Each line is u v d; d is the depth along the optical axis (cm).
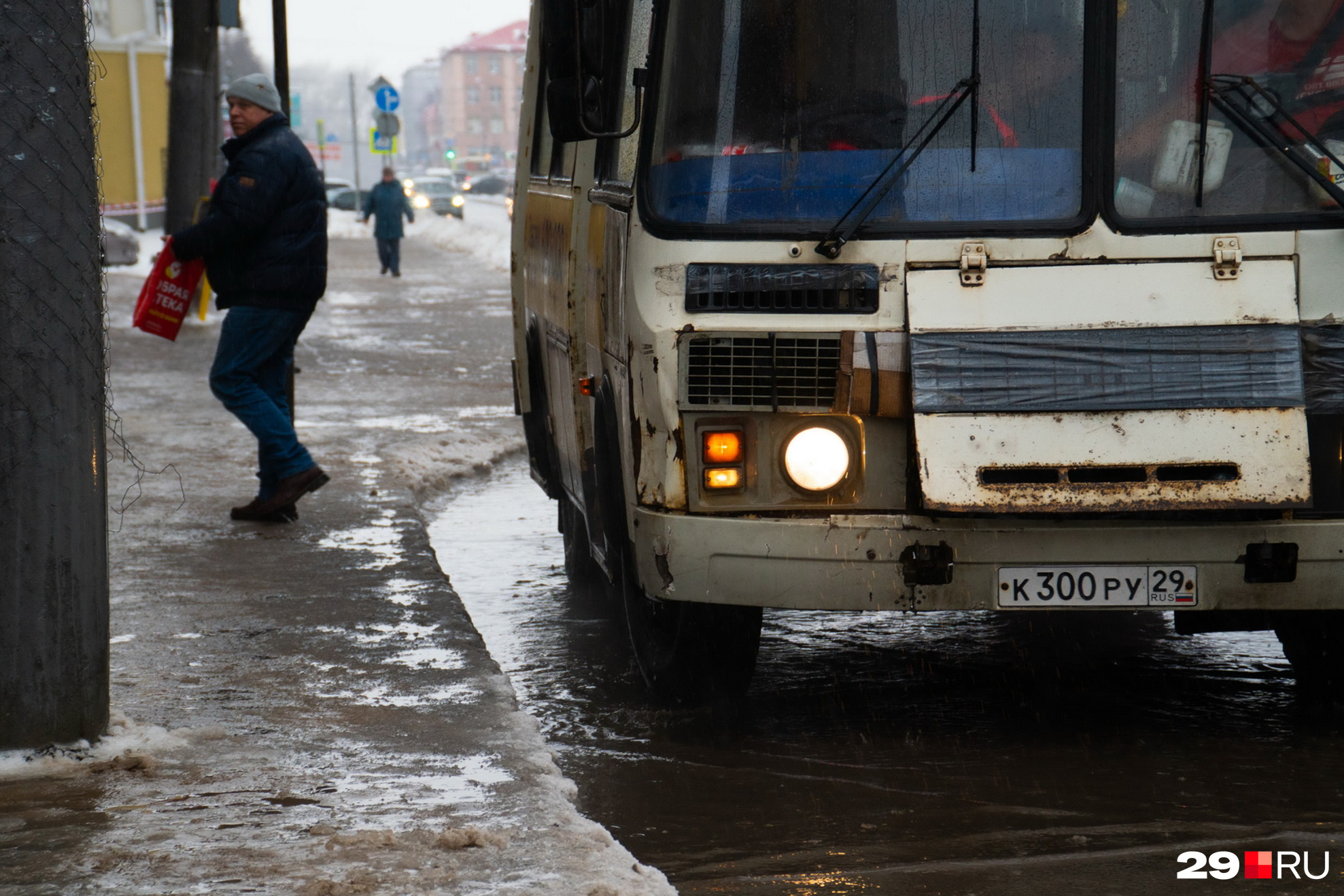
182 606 717
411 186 6944
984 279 533
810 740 581
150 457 1173
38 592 489
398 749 511
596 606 823
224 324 909
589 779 538
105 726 510
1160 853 459
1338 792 514
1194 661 692
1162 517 525
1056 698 636
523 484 1217
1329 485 528
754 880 441
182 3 2164
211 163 2212
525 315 918
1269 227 535
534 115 921
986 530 526
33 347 479
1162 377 521
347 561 820
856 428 534
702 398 536
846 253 534
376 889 390
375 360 1938
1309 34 539
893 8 545
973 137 541
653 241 545
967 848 464
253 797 462
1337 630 590
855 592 531
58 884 395
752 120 548
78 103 480
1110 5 539
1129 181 538
